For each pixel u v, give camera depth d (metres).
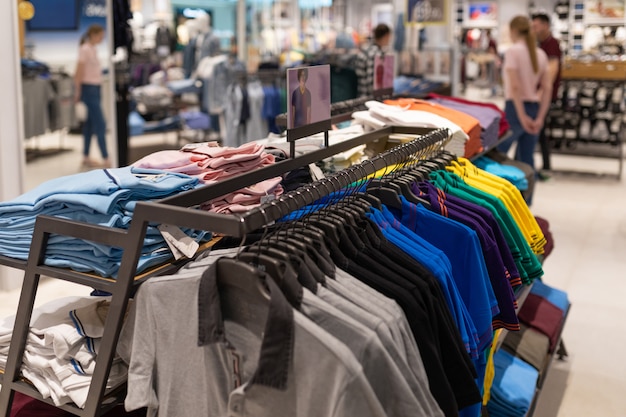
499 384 2.72
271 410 1.43
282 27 8.41
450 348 1.72
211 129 7.24
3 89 4.21
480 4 17.77
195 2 7.05
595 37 15.20
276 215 1.54
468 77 17.78
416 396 1.49
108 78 5.28
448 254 2.01
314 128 2.19
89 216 1.73
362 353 1.40
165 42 6.77
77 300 1.98
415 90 6.88
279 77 7.22
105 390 1.71
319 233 1.67
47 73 4.79
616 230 5.89
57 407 1.88
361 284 1.62
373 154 2.89
